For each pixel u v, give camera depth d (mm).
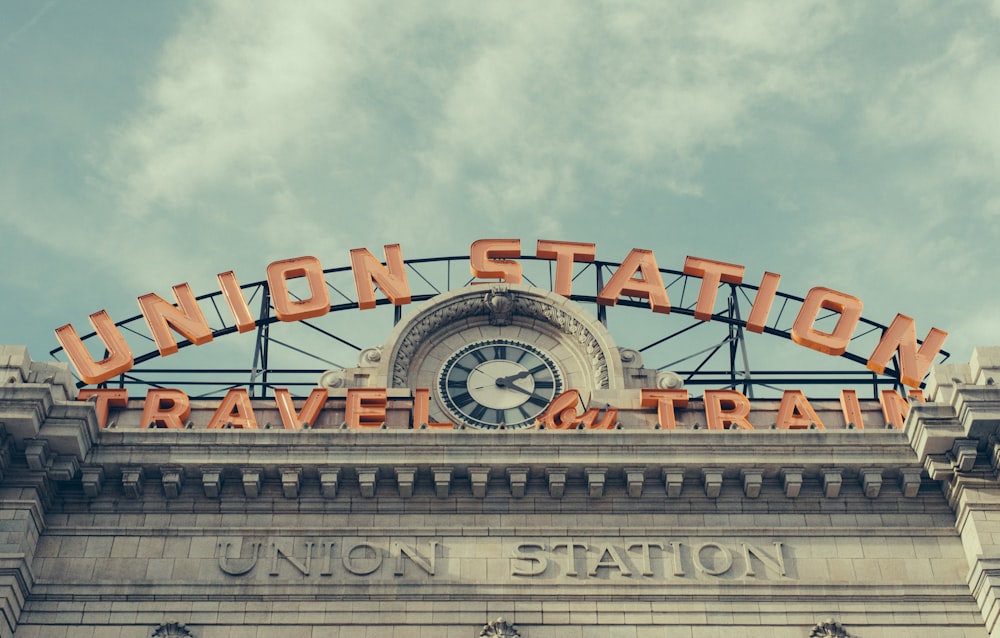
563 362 57469
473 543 49406
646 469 50312
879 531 49750
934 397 51781
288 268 61312
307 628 47469
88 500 50062
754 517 50156
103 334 57906
